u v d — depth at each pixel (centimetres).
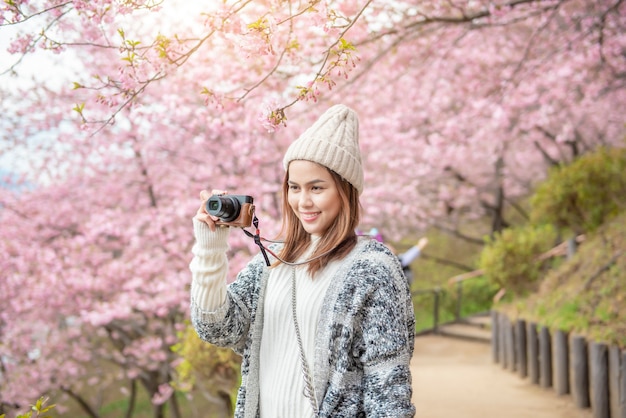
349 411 162
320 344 167
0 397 990
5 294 898
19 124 837
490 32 946
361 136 1058
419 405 613
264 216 817
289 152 181
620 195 819
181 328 914
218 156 895
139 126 864
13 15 263
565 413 570
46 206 968
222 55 485
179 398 1457
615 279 643
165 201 969
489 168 1457
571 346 588
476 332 1098
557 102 1048
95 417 1225
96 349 1095
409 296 178
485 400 629
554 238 927
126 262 926
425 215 1370
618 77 878
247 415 178
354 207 181
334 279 171
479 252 1709
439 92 1013
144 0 266
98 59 780
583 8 764
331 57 513
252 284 190
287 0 289
